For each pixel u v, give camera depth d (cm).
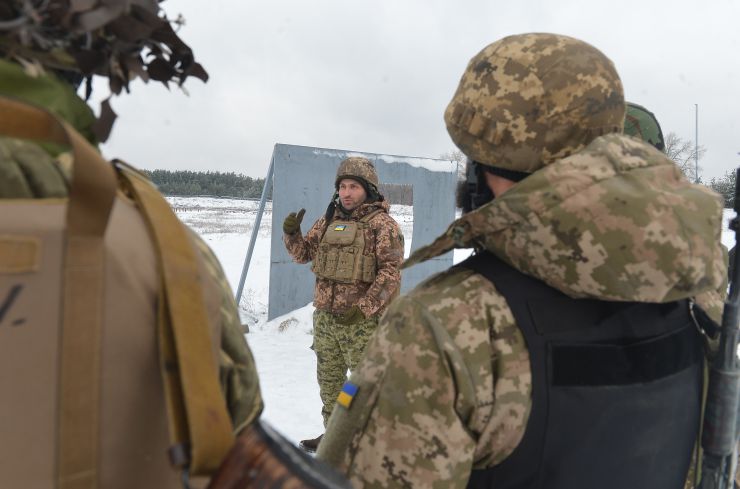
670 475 107
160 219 60
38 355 49
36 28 59
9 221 48
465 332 88
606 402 91
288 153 655
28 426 48
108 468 53
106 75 68
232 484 53
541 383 88
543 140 97
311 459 57
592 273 84
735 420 105
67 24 60
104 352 52
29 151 54
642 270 82
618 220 83
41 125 55
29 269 48
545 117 97
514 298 91
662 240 82
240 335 73
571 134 98
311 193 673
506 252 91
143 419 55
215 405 55
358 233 346
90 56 64
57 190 55
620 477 97
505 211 89
